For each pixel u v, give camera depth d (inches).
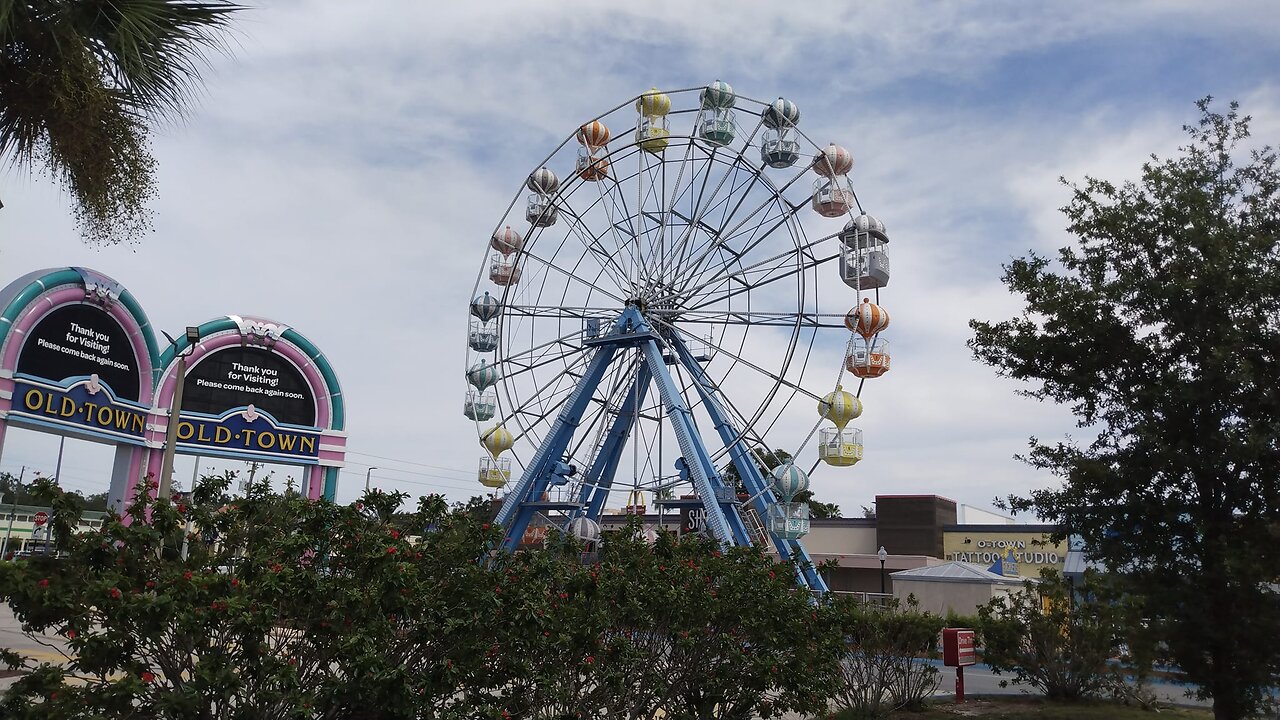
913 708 777.6
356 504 401.1
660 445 1332.4
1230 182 623.8
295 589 356.8
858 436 1177.4
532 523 1379.2
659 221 1353.3
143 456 1615.4
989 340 662.5
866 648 766.5
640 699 474.6
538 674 412.8
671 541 540.1
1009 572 2139.5
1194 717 769.6
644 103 1328.7
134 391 1593.3
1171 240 611.5
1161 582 574.9
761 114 1280.8
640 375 1357.0
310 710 339.3
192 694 331.0
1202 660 563.2
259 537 386.9
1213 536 556.7
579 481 1357.0
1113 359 613.3
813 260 1251.8
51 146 359.6
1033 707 810.8
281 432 1792.6
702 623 483.5
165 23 367.2
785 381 1208.8
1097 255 639.8
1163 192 616.1
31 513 2677.2
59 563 341.7
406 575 369.1
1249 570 511.2
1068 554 1370.6
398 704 357.7
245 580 359.9
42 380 1409.9
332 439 1857.8
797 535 1150.3
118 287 1547.7
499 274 1438.2
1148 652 582.2
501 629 404.8
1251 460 533.6
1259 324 558.9
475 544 426.0
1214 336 574.2
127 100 372.2
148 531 354.3
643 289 1352.1
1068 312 615.5
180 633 345.7
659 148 1339.8
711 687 482.6
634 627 480.1
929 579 1487.5
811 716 718.5
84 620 330.0
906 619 808.3
